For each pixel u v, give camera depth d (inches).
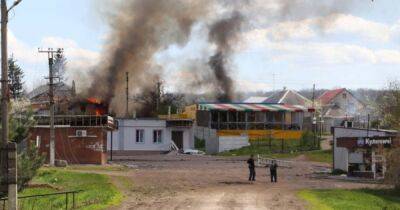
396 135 1706.4
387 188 1517.0
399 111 2137.1
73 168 2010.3
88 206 1085.8
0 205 953.5
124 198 1222.3
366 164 1910.7
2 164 763.4
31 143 1288.1
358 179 1790.1
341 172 1955.0
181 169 2068.2
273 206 1108.5
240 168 2155.5
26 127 1263.5
